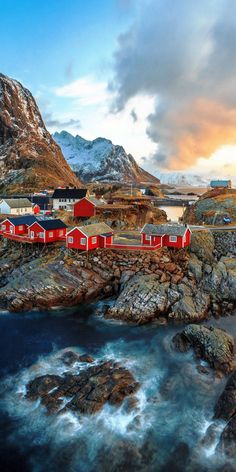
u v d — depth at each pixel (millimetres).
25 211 96875
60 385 28906
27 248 59125
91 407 26141
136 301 43062
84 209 77500
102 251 52438
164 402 27406
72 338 38656
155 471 21953
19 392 28641
